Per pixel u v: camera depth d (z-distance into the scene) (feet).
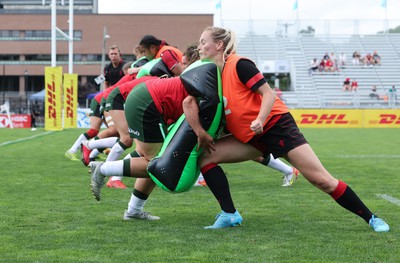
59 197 34.19
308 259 19.90
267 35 207.92
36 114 169.78
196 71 23.84
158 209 30.14
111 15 314.76
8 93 326.03
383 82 192.44
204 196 34.63
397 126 150.82
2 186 38.99
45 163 54.54
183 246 21.76
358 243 22.17
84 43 315.37
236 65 23.71
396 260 19.75
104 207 30.71
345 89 186.19
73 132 111.75
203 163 25.05
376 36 209.56
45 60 317.83
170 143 24.53
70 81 128.67
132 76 41.93
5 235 23.75
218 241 22.57
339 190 24.20
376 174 47.01
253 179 43.55
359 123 150.92
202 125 23.98
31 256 20.34
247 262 19.49
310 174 23.98
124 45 316.40
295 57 201.77
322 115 150.92
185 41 315.78
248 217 27.78
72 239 22.99
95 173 25.96
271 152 24.31
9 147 74.08
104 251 21.07
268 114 23.21
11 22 315.58
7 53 315.99
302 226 25.52
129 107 25.30
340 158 61.98
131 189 37.40
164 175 24.27
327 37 208.23
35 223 26.27
